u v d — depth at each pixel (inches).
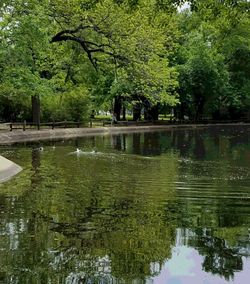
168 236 319.0
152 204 428.5
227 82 2541.8
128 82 1610.5
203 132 1867.6
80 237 315.0
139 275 249.1
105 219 367.9
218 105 2696.9
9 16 1252.5
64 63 1656.0
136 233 327.3
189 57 2425.0
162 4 510.9
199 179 596.4
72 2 1215.6
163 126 2153.1
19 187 519.8
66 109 1939.0
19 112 1913.1
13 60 1268.5
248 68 2711.6
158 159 850.8
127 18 1284.4
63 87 1839.3
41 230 333.1
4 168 622.2
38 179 584.4
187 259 272.2
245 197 469.1
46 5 1280.8
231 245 299.9
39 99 1736.0
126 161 809.5
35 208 406.3
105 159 839.1
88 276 244.1
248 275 247.8
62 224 350.0
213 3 499.5
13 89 1396.4
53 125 1649.9
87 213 387.2
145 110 2504.9
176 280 240.1
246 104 2755.9
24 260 267.4
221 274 251.0
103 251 284.7
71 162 783.1
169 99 1861.5
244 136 1594.5
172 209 407.2
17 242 302.4
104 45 1347.2
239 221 363.9
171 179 596.1
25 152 946.7
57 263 263.0
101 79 1887.3
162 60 1697.8
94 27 1305.4
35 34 1248.8
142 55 1354.6
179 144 1211.9
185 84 2368.4
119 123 2117.4
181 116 2581.2
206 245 300.4
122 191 498.9
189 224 353.7
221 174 649.0
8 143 1189.1
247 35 2571.4
